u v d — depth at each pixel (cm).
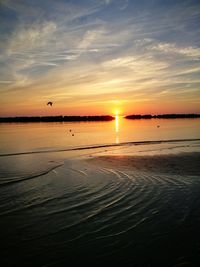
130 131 5569
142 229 792
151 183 1284
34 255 664
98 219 866
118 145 3055
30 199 1069
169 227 803
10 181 1348
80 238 744
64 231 788
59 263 632
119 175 1469
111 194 1120
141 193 1123
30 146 3002
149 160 1964
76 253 671
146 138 3875
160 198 1056
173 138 3806
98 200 1047
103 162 1909
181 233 766
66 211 939
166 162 1867
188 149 2589
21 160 2031
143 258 646
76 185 1270
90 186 1247
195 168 1642
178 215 889
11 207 980
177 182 1298
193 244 707
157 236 750
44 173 1538
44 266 621
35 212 931
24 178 1412
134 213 911
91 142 3406
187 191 1147
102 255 661
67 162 1930
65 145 3084
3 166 1762
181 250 679
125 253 668
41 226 822
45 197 1093
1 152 2511
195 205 977
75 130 6166
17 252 679
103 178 1403
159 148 2711
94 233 771
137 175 1462
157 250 680
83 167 1723
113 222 842
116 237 747
